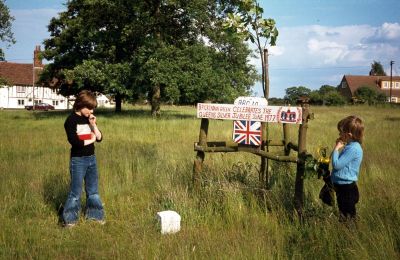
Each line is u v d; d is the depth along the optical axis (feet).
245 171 23.72
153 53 102.73
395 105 166.09
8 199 22.45
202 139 21.90
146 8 107.04
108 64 109.91
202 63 103.60
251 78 116.78
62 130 63.93
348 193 16.78
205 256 15.49
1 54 123.95
